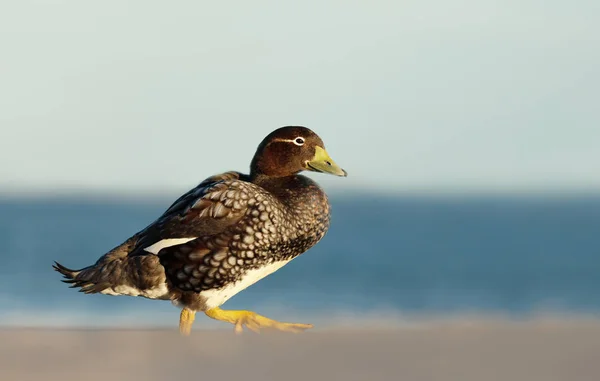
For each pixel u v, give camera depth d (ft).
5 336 40.52
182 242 36.88
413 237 205.36
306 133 39.32
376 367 34.14
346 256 163.22
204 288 37.22
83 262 150.82
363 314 88.12
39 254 162.09
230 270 37.11
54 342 39.14
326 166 39.09
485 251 175.01
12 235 200.13
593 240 196.54
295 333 40.86
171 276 37.17
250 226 37.06
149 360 35.29
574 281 124.47
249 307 97.45
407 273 137.08
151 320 77.20
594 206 410.11
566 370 34.27
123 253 38.09
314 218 38.52
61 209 352.28
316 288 114.83
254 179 39.32
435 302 103.19
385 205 432.66
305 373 33.04
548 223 257.34
